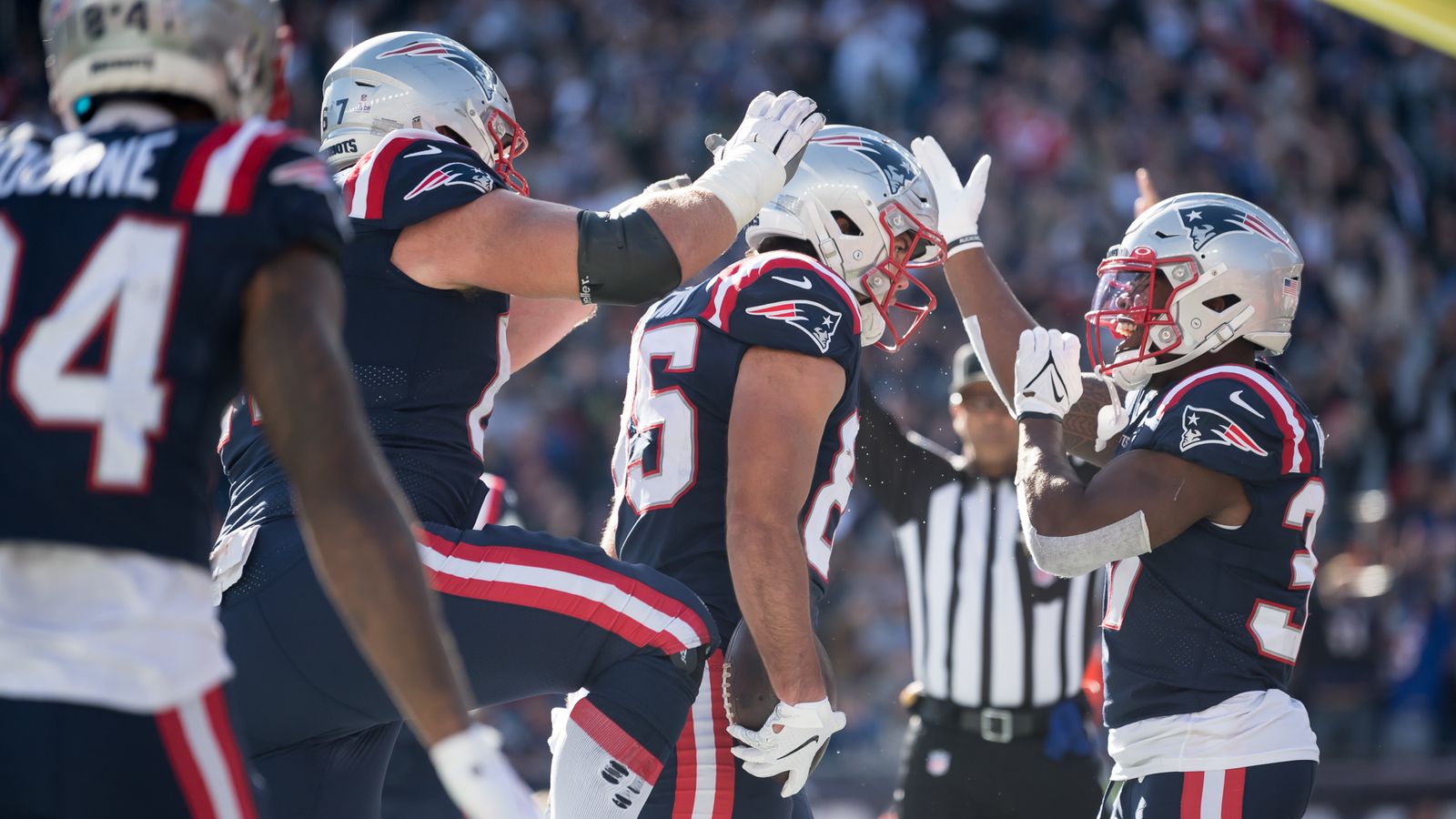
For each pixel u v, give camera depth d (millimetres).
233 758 5758
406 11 48562
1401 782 25672
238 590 8500
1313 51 50531
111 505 5520
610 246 8398
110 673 5434
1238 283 10352
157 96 6223
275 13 6605
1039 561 9992
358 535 5465
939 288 36656
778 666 8578
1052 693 14602
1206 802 9633
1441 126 50781
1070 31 48750
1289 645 10016
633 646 8648
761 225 10117
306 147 5965
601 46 47844
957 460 15258
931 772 14859
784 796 9250
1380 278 45594
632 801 8594
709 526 9352
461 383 8984
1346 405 41062
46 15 6367
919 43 48062
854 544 32750
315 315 5699
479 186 8672
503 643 8531
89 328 5590
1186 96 47625
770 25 48031
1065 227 43594
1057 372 10438
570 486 36375
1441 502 35531
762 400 8859
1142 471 9836
